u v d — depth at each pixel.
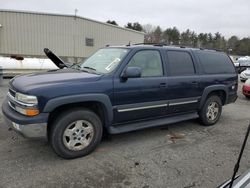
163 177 3.38
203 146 4.48
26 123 3.39
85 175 3.35
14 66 11.52
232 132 5.34
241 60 26.42
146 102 4.43
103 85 3.88
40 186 3.07
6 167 3.48
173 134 5.05
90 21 26.25
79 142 3.82
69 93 3.58
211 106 5.70
